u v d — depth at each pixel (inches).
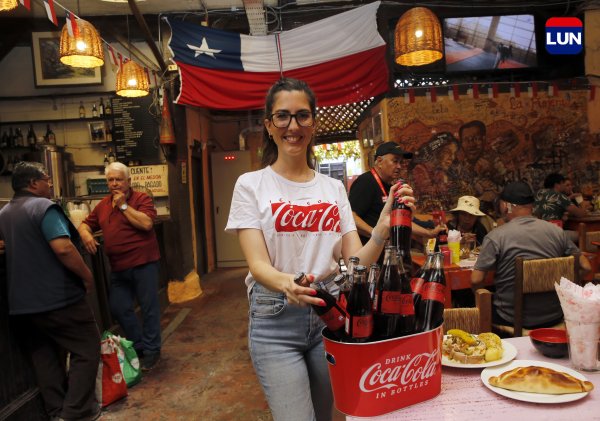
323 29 204.8
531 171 225.6
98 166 228.8
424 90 220.8
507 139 223.6
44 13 214.5
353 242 61.1
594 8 223.6
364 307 43.9
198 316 201.2
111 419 112.0
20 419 99.7
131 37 225.9
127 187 140.6
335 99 210.5
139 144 225.3
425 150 222.1
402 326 44.9
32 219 99.0
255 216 56.0
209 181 320.5
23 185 105.3
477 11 226.1
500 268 98.0
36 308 99.1
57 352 110.5
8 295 99.0
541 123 224.7
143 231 141.3
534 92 223.0
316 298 43.3
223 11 219.9
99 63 149.3
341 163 473.7
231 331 178.4
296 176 58.9
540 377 45.9
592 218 202.8
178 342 167.6
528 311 92.7
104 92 227.5
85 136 229.9
